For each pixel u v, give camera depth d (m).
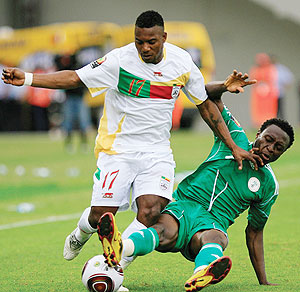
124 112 19.31
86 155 66.19
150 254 25.31
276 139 18.59
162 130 19.53
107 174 19.33
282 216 33.91
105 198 19.27
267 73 90.38
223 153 19.72
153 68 18.97
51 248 26.83
